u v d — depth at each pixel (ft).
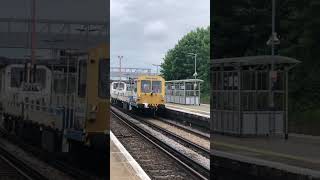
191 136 63.67
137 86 104.37
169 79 228.43
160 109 105.60
